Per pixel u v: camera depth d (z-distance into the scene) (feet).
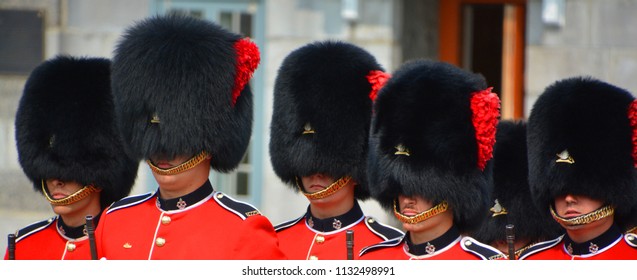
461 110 42.14
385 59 72.18
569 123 45.19
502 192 49.67
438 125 42.16
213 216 44.01
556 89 45.96
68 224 49.44
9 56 75.87
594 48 69.82
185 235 43.73
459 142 42.04
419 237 42.78
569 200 45.11
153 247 43.88
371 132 43.93
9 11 75.82
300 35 73.10
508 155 49.73
